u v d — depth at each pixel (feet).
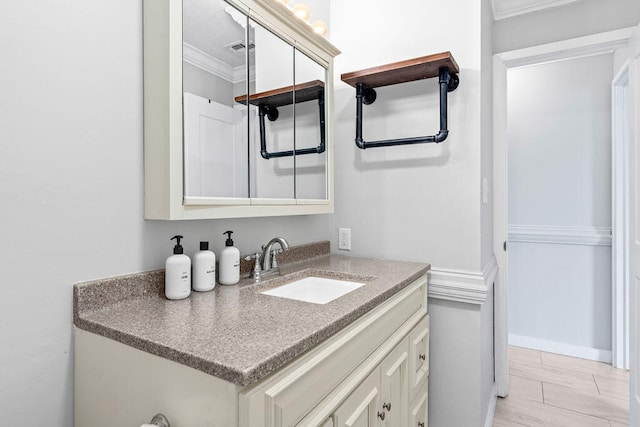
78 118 2.79
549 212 8.77
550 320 8.82
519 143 9.05
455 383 5.18
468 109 5.07
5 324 2.45
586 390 7.07
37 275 2.60
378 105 5.74
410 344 4.26
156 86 3.10
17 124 2.46
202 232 3.85
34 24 2.53
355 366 2.97
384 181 5.71
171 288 3.19
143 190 3.24
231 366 1.89
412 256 5.49
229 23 3.59
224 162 3.59
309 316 2.72
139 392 2.35
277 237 4.60
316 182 4.97
